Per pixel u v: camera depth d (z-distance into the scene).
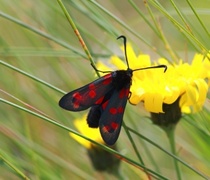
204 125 0.29
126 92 0.25
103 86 0.25
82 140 0.28
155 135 0.32
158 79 0.26
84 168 0.32
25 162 0.30
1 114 0.32
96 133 0.28
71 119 0.32
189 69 0.26
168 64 0.28
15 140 0.31
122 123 0.26
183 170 0.32
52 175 0.30
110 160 0.28
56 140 0.32
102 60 0.31
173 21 0.27
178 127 0.32
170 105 0.26
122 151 0.30
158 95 0.26
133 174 0.31
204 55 0.27
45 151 0.31
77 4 0.31
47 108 0.32
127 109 0.31
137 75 0.26
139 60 0.27
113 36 0.31
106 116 0.25
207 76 0.26
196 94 0.26
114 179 0.31
